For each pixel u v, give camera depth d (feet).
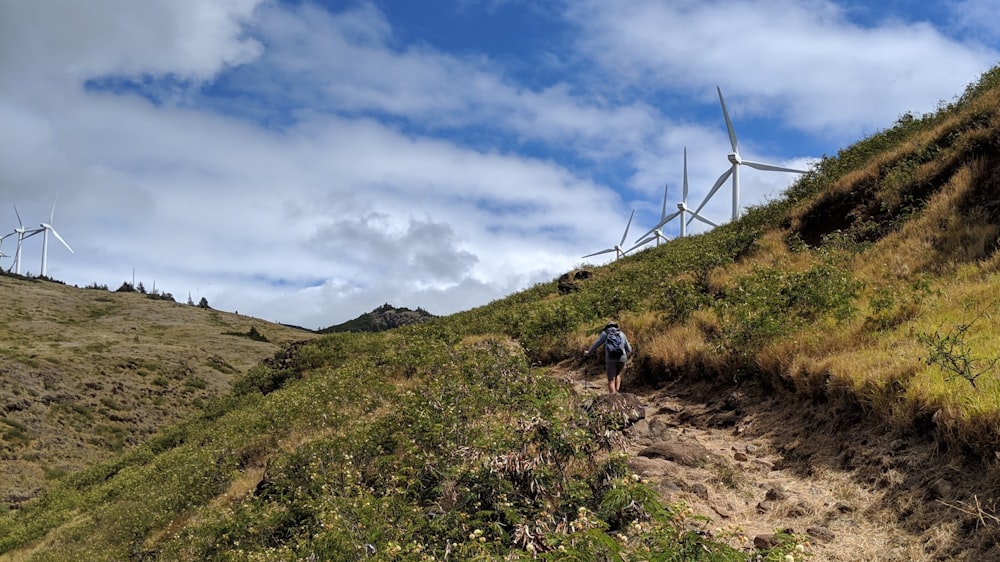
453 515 20.38
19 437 157.69
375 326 531.09
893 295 37.17
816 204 67.36
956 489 19.08
